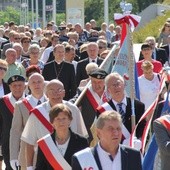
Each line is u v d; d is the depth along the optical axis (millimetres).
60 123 10445
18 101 13453
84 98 14383
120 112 12695
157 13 76688
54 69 20156
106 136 8898
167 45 24641
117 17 14180
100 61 20734
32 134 12086
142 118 12445
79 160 8969
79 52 27203
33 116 12102
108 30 42438
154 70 19562
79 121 12258
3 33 37688
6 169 14406
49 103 12234
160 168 10461
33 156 12102
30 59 21781
